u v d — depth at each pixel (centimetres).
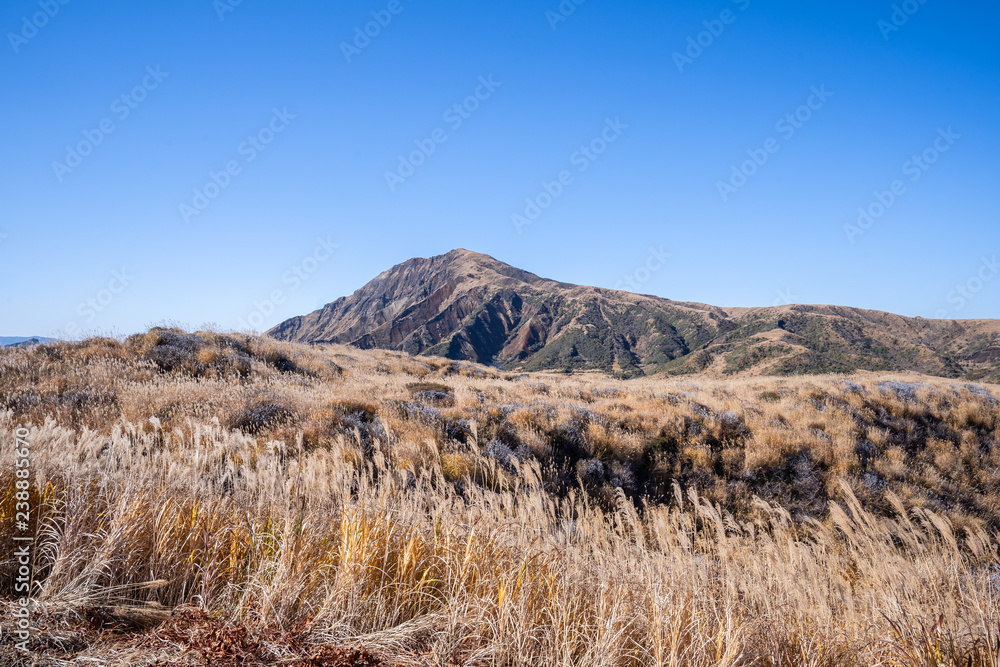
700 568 390
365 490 426
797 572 474
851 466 1285
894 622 303
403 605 307
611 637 274
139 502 326
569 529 518
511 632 280
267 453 748
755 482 1220
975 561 527
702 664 270
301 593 296
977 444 1575
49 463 367
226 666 229
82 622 252
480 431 1203
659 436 1355
